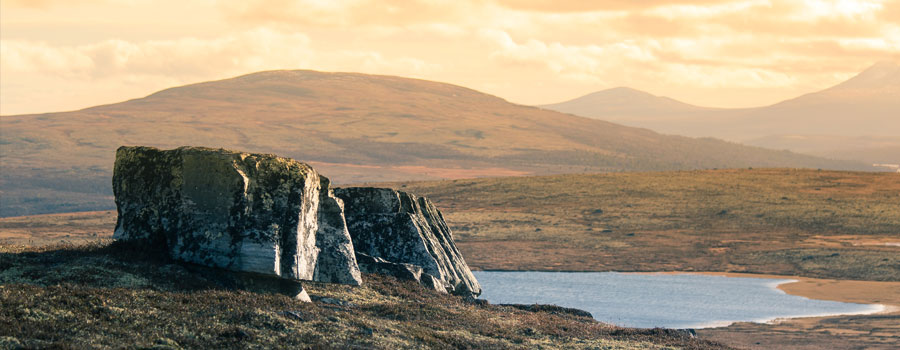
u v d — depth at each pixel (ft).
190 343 54.95
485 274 372.17
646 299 292.20
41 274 63.82
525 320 87.30
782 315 259.19
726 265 395.96
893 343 208.23
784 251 422.82
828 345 205.05
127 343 52.49
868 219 501.15
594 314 257.14
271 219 72.84
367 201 109.29
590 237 477.77
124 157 77.36
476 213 570.05
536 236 484.74
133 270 68.33
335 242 85.05
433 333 70.28
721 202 568.82
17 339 48.91
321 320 66.49
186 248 72.02
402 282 95.71
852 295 307.78
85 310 57.36
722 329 230.27
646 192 617.21
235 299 66.95
